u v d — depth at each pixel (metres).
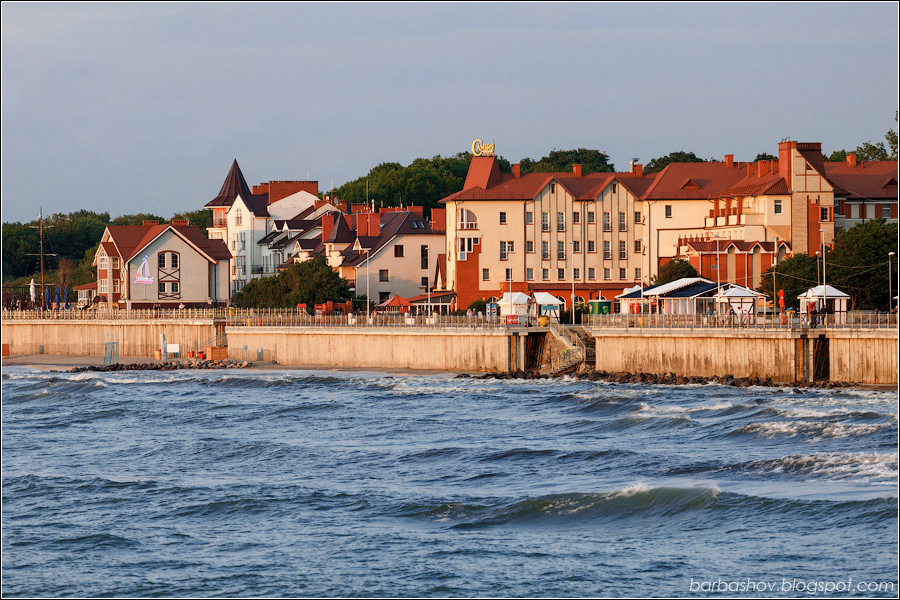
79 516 102.56
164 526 98.44
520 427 144.62
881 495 94.25
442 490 107.38
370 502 103.50
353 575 82.81
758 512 93.06
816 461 108.00
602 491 102.31
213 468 124.19
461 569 83.38
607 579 80.19
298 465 123.44
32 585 82.88
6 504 108.19
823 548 83.81
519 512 98.00
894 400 149.25
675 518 93.56
